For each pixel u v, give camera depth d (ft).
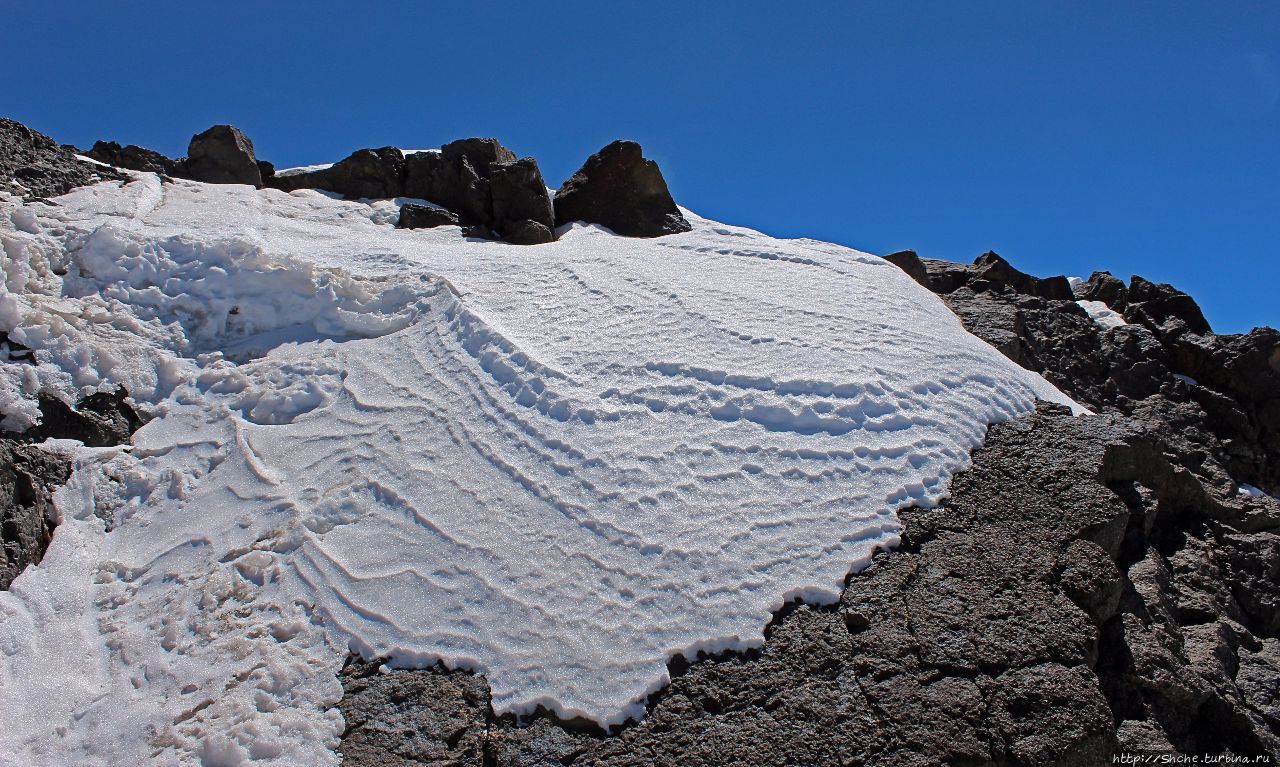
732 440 23.40
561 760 17.24
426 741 17.51
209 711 17.74
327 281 29.30
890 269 34.78
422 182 42.98
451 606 19.62
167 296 28.66
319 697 18.17
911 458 23.61
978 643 19.29
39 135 36.55
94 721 17.66
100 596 20.34
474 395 25.02
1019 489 23.53
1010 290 41.96
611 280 30.89
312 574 20.44
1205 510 28.07
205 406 25.54
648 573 20.02
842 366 26.09
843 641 19.16
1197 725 20.93
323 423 24.75
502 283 30.66
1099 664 20.63
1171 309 43.24
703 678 18.42
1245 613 25.76
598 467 22.48
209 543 21.38
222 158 41.93
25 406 23.93
